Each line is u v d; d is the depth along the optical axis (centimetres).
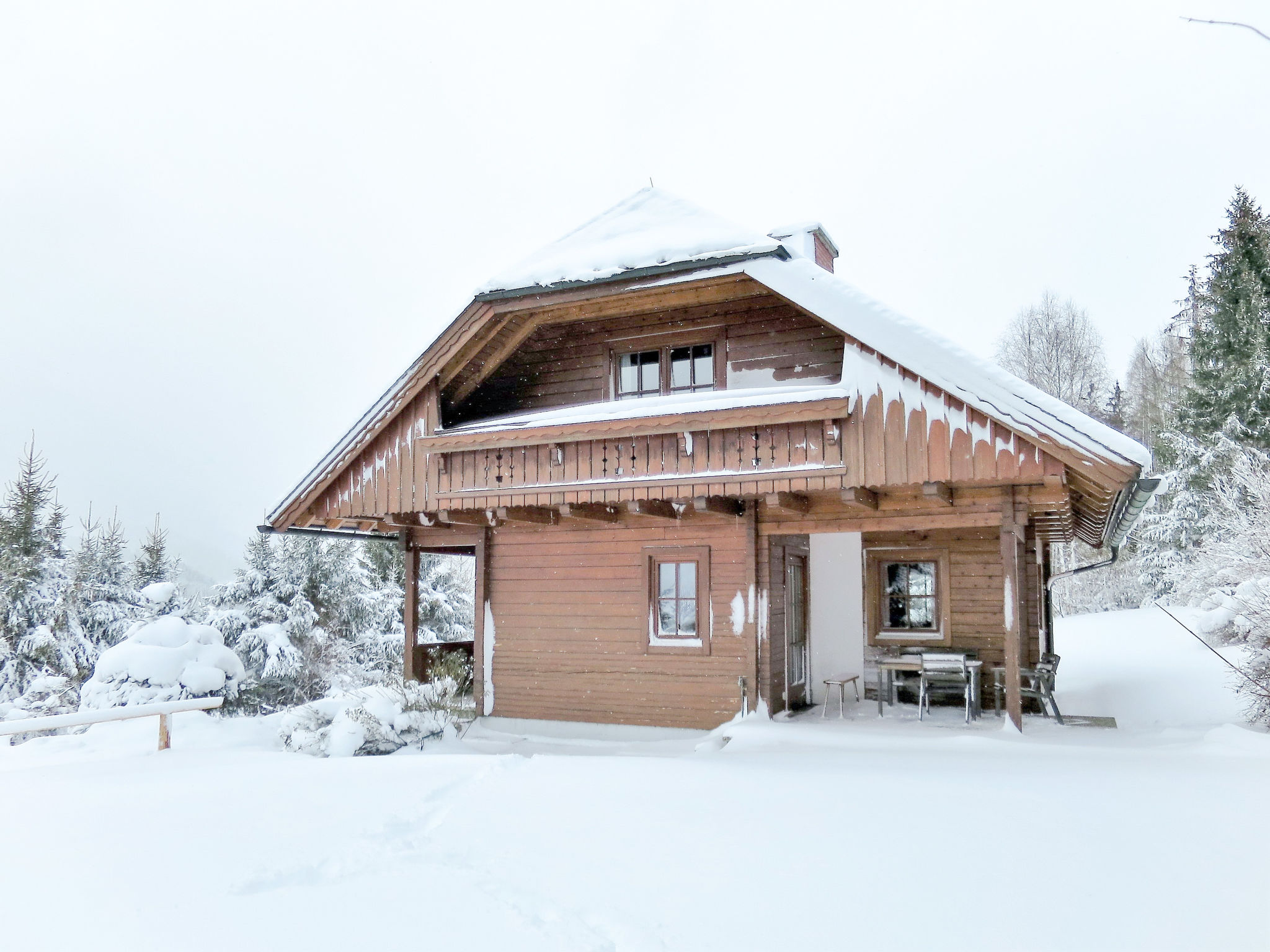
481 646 1180
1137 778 621
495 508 1059
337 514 1155
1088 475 769
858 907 380
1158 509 2547
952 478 828
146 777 736
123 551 2066
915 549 1146
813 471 883
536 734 1127
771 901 391
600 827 516
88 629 1822
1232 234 2452
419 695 1072
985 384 812
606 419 981
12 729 760
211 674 1166
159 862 470
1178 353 3412
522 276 1018
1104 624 2188
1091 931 349
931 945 341
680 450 951
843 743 857
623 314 1112
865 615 1176
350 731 926
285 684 1781
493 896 408
